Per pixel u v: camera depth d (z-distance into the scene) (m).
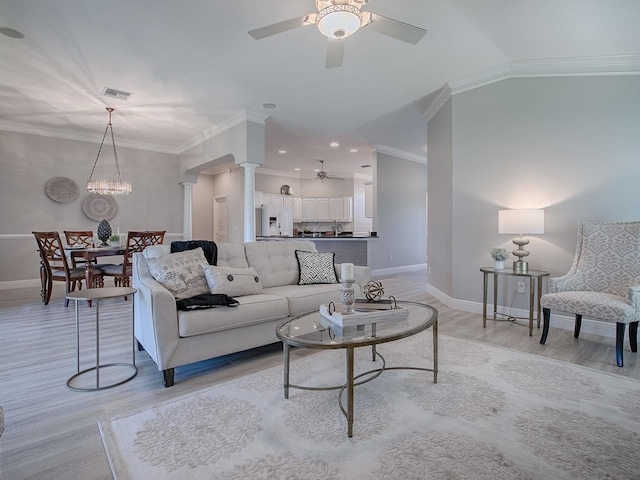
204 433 1.68
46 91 4.24
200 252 2.86
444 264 4.55
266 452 1.54
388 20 2.18
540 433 1.66
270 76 3.86
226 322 2.41
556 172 3.50
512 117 3.72
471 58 3.49
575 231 3.41
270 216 9.14
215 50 3.29
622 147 3.24
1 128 5.48
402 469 1.42
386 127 5.80
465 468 1.42
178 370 2.46
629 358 2.63
